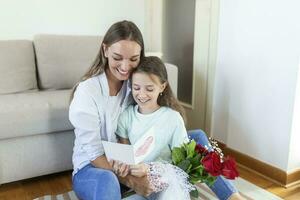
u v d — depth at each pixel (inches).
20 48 77.4
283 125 66.1
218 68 80.4
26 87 77.0
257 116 71.6
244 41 71.9
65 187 65.6
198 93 89.0
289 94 63.9
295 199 62.8
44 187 65.5
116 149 40.8
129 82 48.6
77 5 91.4
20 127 59.8
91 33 95.2
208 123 86.1
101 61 47.1
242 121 75.5
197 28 86.4
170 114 49.1
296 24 60.6
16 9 84.1
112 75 47.0
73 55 82.3
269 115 68.8
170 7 98.7
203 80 86.4
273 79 66.7
